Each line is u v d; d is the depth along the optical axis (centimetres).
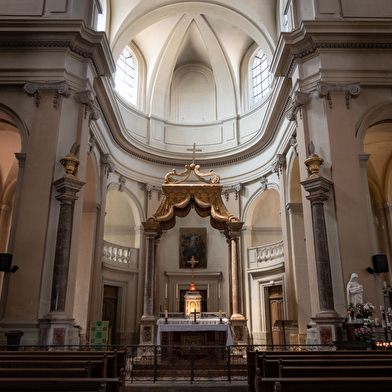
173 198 1139
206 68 1936
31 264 879
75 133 999
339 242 910
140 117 1762
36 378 373
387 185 1462
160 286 1678
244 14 1508
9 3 1060
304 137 1019
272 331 1511
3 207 1476
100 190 1377
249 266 1611
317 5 1089
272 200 1745
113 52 1433
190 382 704
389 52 1055
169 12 1572
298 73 1071
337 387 360
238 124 1802
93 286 1280
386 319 796
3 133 1241
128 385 670
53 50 1020
